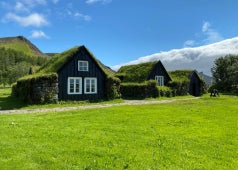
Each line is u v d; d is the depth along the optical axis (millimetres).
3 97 38812
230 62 72312
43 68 36625
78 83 33594
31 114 20250
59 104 30031
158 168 8398
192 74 56562
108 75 36406
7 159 8836
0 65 165875
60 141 11133
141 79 47844
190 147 10805
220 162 9148
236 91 66938
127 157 9297
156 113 20484
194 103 30938
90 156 9344
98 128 14016
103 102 33719
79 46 33875
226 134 13242
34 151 9695
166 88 46531
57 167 8289
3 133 12422
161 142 11352
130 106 26234
